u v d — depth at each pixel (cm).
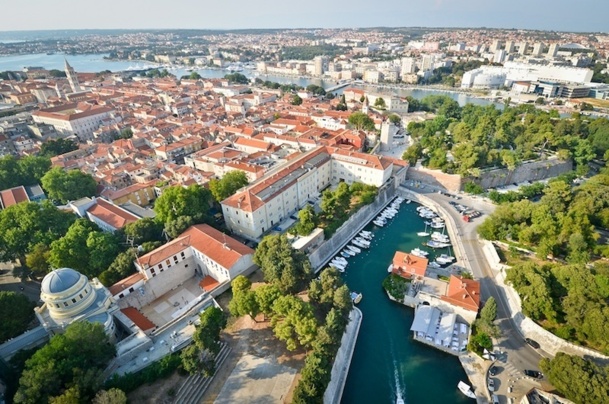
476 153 17125
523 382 8081
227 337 8706
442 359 8994
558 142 19338
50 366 6288
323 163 16575
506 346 8988
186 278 11169
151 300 10250
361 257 12838
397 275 11469
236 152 18562
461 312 9762
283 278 9175
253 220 12288
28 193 15362
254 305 8556
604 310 8012
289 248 10075
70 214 12262
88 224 11444
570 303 8575
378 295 11119
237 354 8231
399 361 9025
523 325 9344
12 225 11162
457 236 13512
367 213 15138
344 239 13588
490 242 12488
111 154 19825
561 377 7106
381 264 12450
